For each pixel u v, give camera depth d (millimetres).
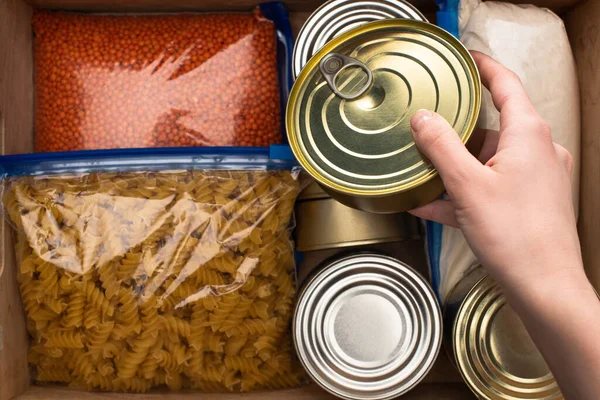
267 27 1156
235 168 1012
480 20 1034
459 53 758
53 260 973
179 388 1029
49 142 1108
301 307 1015
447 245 1061
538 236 636
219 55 1110
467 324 977
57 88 1102
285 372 1071
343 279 1040
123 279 969
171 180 994
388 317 1034
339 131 774
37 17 1149
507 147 677
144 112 1076
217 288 984
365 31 796
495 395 967
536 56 1025
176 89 1086
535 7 1065
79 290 973
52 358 1044
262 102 1120
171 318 974
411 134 748
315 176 760
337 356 1022
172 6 1165
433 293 1013
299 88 799
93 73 1089
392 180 743
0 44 1052
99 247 972
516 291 646
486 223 648
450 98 749
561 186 662
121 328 970
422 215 852
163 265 971
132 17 1161
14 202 1002
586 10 1081
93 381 1014
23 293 1027
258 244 1007
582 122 1085
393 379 1014
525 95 737
